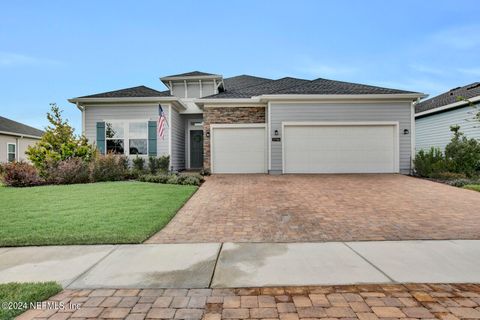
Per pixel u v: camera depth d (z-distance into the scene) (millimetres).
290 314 2611
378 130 13141
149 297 2934
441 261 3854
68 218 5887
